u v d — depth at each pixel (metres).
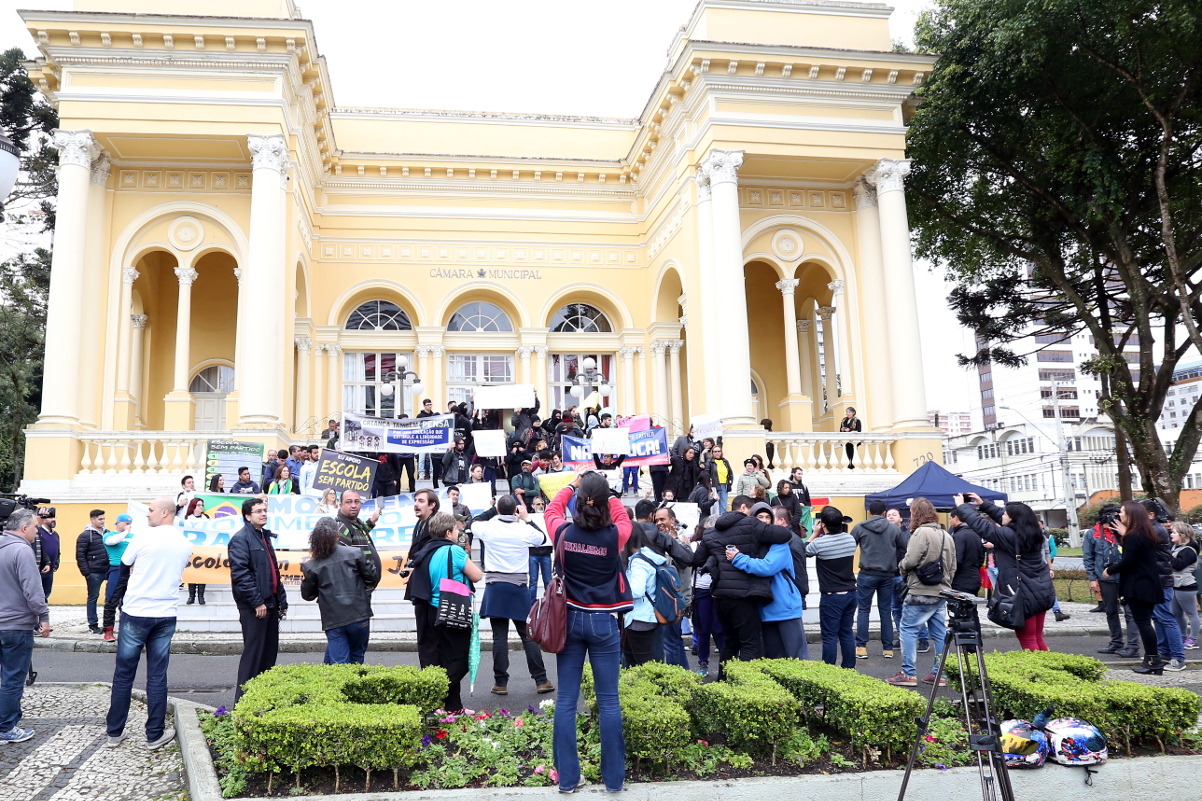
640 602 8.68
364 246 24.73
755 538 8.52
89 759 6.80
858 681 6.88
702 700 6.72
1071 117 21.30
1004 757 5.86
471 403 25.14
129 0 18.81
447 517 8.09
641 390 25.23
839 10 20.92
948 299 25.55
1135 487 55.94
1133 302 21.23
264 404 17.66
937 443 19.53
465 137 26.34
